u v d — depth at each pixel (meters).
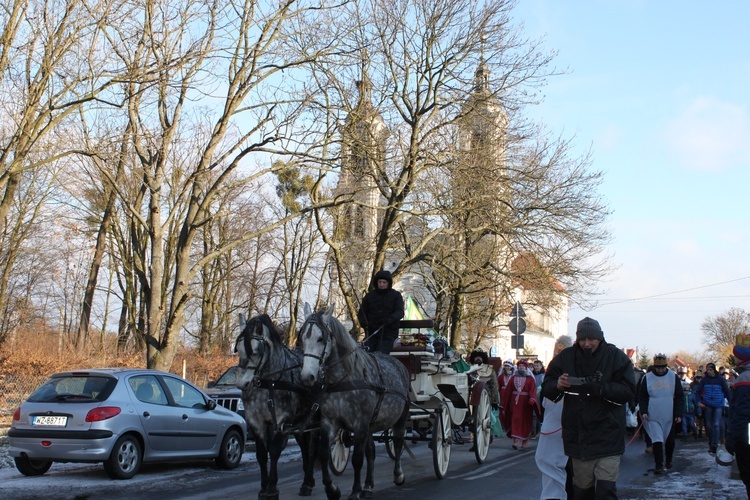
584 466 6.86
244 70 18.11
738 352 8.24
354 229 32.44
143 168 18.05
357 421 9.71
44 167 29.97
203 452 13.38
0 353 21.50
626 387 6.77
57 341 26.17
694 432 22.16
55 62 15.38
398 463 11.58
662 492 11.24
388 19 23.23
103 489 10.97
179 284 18.41
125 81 15.65
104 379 12.24
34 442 11.65
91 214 32.25
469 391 15.29
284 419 9.98
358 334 23.69
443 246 26.36
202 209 18.55
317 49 18.42
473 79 24.23
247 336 9.90
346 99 22.14
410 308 17.50
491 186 24.02
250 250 46.44
